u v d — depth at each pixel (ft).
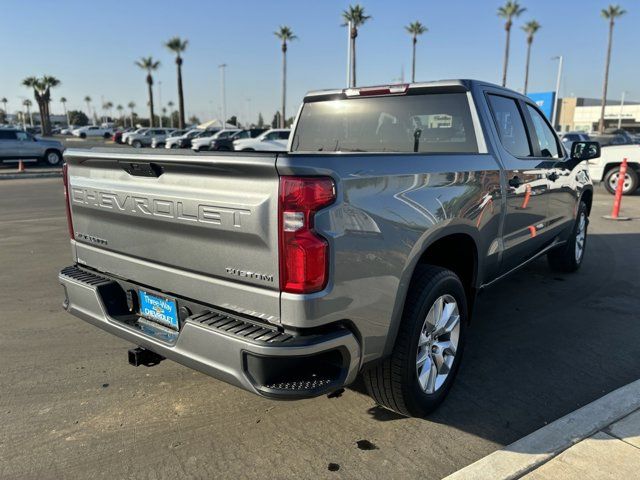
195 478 8.60
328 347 7.66
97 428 10.02
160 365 12.67
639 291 18.61
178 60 169.17
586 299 17.74
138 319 10.00
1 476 8.63
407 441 9.60
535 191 14.55
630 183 46.16
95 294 10.21
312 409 10.68
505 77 158.92
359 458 9.11
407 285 9.03
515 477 8.39
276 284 7.59
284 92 168.04
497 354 13.35
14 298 17.56
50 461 9.02
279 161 7.21
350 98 14.28
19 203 41.52
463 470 8.56
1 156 77.87
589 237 28.27
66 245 25.77
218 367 7.98
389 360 9.43
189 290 8.78
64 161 11.17
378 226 8.27
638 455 8.90
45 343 13.89
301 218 7.32
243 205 7.65
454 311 10.75
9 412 10.56
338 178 7.61
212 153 7.91
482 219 11.46
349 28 99.60
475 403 10.94
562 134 76.59
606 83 166.81
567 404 10.92
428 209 9.43
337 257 7.64
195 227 8.34
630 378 12.06
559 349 13.66
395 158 8.92
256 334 7.68
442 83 12.60
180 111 172.35
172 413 10.55
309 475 8.66
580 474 8.43
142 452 9.28
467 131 12.42
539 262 22.72
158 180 8.88
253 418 10.36
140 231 9.46
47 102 217.36
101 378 12.00
